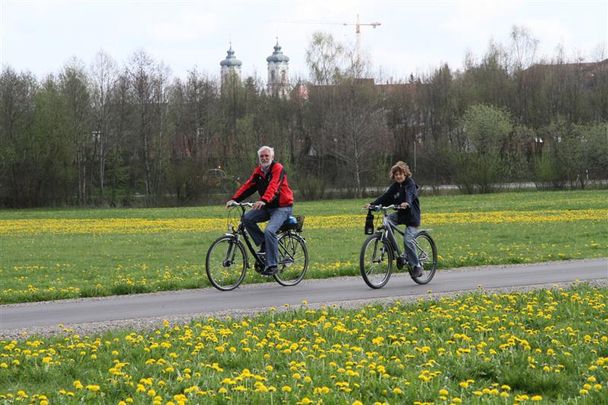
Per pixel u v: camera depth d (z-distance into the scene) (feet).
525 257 121.19
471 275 99.76
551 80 582.76
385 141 504.84
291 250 92.48
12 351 52.90
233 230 88.38
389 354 51.01
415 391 41.06
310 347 52.70
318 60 545.85
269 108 576.20
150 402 39.93
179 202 416.05
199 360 49.44
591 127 451.53
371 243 87.76
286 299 79.71
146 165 487.20
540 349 51.19
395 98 579.48
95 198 469.16
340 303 75.05
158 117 506.48
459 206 300.40
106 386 43.27
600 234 165.48
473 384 43.78
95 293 86.84
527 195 370.12
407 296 80.53
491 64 615.16
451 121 568.00
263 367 47.91
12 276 114.73
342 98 496.23
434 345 53.36
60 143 459.73
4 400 40.09
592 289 80.59
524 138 508.12
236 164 431.43
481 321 62.08
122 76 521.65
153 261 134.00
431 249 93.35
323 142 486.38
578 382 43.47
